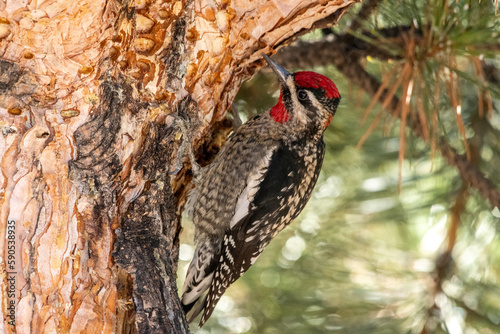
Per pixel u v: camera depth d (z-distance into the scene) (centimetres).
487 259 862
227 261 852
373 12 747
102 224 565
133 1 550
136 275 572
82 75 536
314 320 877
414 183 913
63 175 543
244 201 837
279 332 911
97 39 521
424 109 684
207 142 834
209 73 668
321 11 636
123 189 584
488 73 839
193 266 895
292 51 856
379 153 923
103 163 558
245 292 1086
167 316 577
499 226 859
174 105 638
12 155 523
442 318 826
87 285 556
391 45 694
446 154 779
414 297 858
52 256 538
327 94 825
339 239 941
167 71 611
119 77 566
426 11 662
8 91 522
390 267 891
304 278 912
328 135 963
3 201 522
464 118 860
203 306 913
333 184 991
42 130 533
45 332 534
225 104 731
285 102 823
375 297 869
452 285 856
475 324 838
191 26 619
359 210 932
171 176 682
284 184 841
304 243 959
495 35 646
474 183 775
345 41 831
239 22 638
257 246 873
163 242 613
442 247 883
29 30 504
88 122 548
